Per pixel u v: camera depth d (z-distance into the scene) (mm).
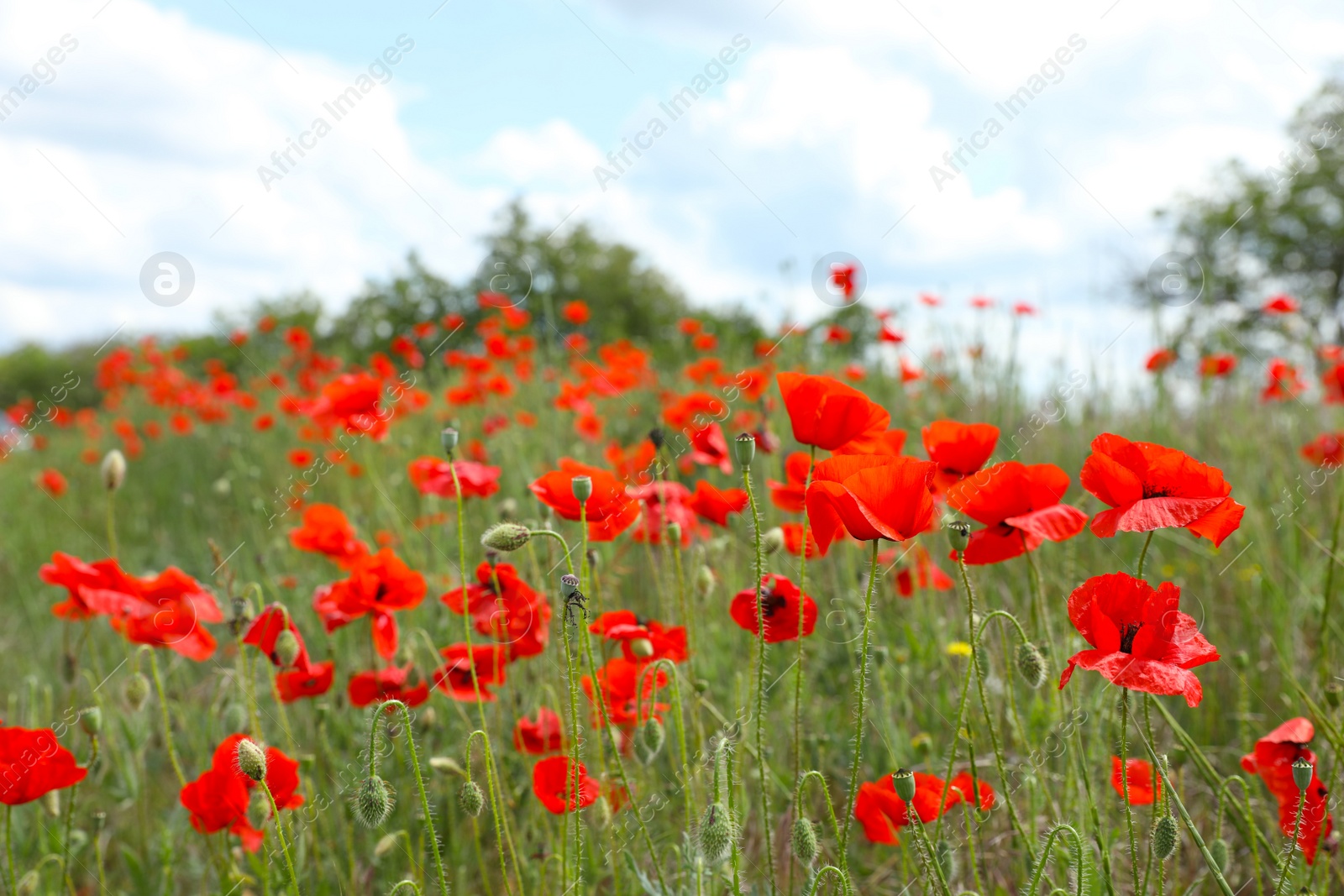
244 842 2340
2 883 2414
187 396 9930
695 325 6930
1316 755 2605
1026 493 1973
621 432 6145
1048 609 2867
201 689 3848
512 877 2469
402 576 2674
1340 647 3076
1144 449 1816
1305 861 2031
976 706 2758
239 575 4391
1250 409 5766
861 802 2092
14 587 6445
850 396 1987
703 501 2777
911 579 3191
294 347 10359
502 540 1922
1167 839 1646
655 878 2322
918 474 1627
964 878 2482
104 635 5074
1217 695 3186
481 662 2547
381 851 2348
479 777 2662
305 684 2764
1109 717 2361
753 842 2574
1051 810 2309
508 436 5598
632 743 2420
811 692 3109
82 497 9008
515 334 8633
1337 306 26531
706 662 3104
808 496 1780
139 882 2822
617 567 3361
